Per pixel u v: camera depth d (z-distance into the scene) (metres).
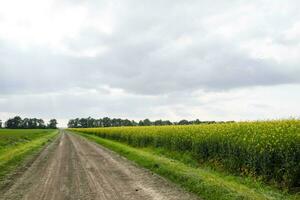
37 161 21.97
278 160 14.73
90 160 23.06
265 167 15.04
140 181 14.44
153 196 11.42
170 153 27.14
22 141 48.22
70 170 17.88
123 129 52.53
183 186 13.23
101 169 18.38
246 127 20.23
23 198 11.06
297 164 13.66
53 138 63.53
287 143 14.12
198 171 17.09
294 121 18.31
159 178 15.25
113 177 15.54
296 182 13.66
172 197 11.27
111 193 11.91
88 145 41.25
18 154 25.81
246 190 12.44
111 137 60.56
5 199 10.91
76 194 11.73
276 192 13.26
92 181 14.40
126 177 15.55
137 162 21.75
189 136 25.28
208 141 21.41
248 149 16.50
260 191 12.84
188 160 22.78
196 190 12.20
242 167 17.27
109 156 26.23
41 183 13.85
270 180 14.74
